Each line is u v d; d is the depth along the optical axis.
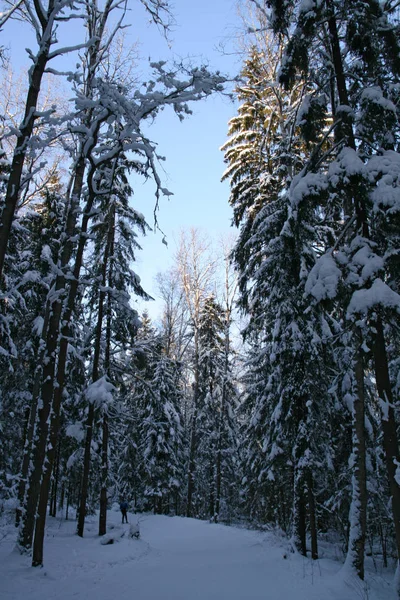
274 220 13.02
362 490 8.95
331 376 13.30
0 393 17.38
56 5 8.09
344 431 12.66
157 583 8.15
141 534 17.86
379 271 7.39
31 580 8.04
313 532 11.50
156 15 9.75
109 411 16.41
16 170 7.73
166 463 26.38
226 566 9.91
